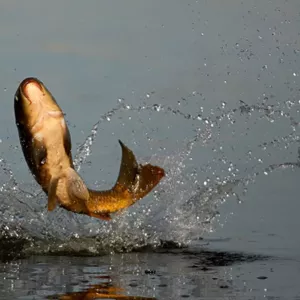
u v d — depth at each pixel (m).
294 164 23.84
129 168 18.55
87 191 17.58
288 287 14.17
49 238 18.05
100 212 18.22
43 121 17.62
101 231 18.55
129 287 14.11
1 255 16.84
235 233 19.25
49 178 17.78
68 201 17.83
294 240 18.50
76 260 16.55
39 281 14.53
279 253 17.22
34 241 17.83
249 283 14.43
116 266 15.93
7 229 18.36
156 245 18.05
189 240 18.48
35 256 16.84
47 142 17.66
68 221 19.02
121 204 18.38
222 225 19.94
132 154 18.56
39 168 17.78
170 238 18.55
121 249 17.69
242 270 15.54
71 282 14.45
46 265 15.95
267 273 15.28
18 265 15.95
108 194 18.33
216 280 14.68
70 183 17.62
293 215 20.86
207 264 16.14
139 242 18.14
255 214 20.94
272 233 19.22
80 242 17.92
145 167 18.58
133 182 18.50
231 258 16.77
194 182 22.03
